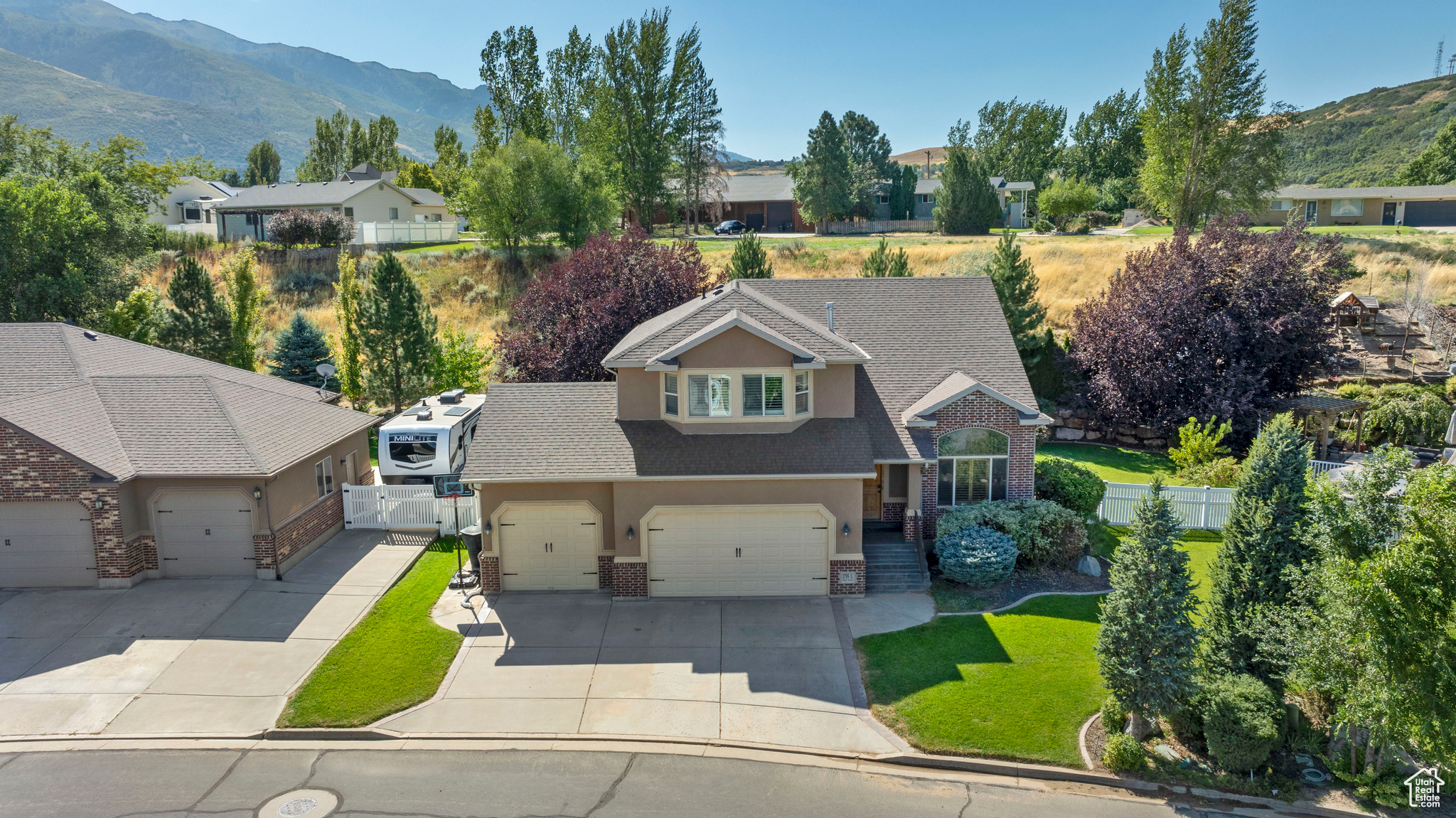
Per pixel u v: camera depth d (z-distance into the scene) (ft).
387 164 374.84
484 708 51.19
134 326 117.29
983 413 74.23
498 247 192.24
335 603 64.95
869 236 244.42
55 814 40.81
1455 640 40.16
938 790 43.98
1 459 64.13
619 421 70.08
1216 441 96.32
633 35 237.04
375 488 81.10
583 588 69.00
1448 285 146.82
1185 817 41.81
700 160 259.19
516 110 246.06
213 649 57.36
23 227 123.24
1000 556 66.85
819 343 67.87
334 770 45.03
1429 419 102.78
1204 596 65.10
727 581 67.41
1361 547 43.16
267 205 222.07
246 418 73.46
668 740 47.96
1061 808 42.55
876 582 68.74
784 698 52.16
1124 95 337.31
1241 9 179.93
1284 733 46.70
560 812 41.52
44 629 59.72
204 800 42.16
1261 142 189.37
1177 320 105.09
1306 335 104.63
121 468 65.92
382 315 107.65
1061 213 252.21
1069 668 55.06
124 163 186.60
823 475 64.59
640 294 103.91
